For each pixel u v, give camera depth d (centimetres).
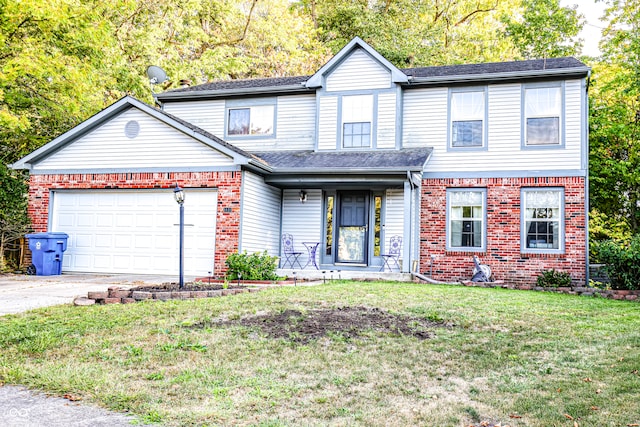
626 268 1225
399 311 814
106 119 1442
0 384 500
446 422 423
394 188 1505
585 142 1393
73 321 729
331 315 770
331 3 3173
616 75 2100
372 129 1538
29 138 1872
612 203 2012
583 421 427
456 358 596
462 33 3111
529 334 703
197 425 411
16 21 1536
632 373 545
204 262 1353
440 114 1512
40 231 1472
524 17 2658
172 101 1745
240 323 720
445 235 1468
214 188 1359
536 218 1412
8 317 762
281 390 491
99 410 439
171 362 566
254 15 3064
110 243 1434
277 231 1564
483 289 1180
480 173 1459
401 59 2711
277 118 1650
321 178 1393
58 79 1647
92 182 1444
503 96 1466
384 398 477
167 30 2667
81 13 1648
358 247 1532
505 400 473
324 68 1571
